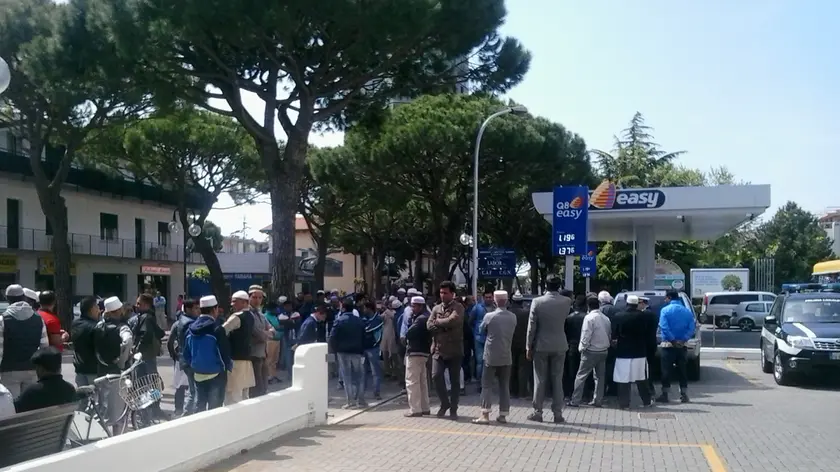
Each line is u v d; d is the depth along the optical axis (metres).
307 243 72.44
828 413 12.08
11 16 23.19
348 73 18.44
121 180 43.81
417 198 31.50
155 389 9.22
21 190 37.97
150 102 24.56
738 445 9.46
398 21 15.43
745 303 39.88
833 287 22.19
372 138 26.73
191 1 14.44
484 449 9.12
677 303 13.58
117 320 10.02
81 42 16.48
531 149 27.27
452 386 11.66
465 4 17.19
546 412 12.30
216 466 8.12
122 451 6.72
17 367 9.00
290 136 18.58
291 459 8.48
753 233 77.06
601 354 12.61
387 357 16.36
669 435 10.16
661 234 31.38
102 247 42.88
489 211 40.09
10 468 5.41
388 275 49.41
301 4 15.25
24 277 38.19
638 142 48.75
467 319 15.48
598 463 8.38
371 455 8.71
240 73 18.59
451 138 26.09
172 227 32.72
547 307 11.21
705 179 54.31
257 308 12.09
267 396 9.78
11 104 27.23
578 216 19.22
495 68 20.09
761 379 17.03
